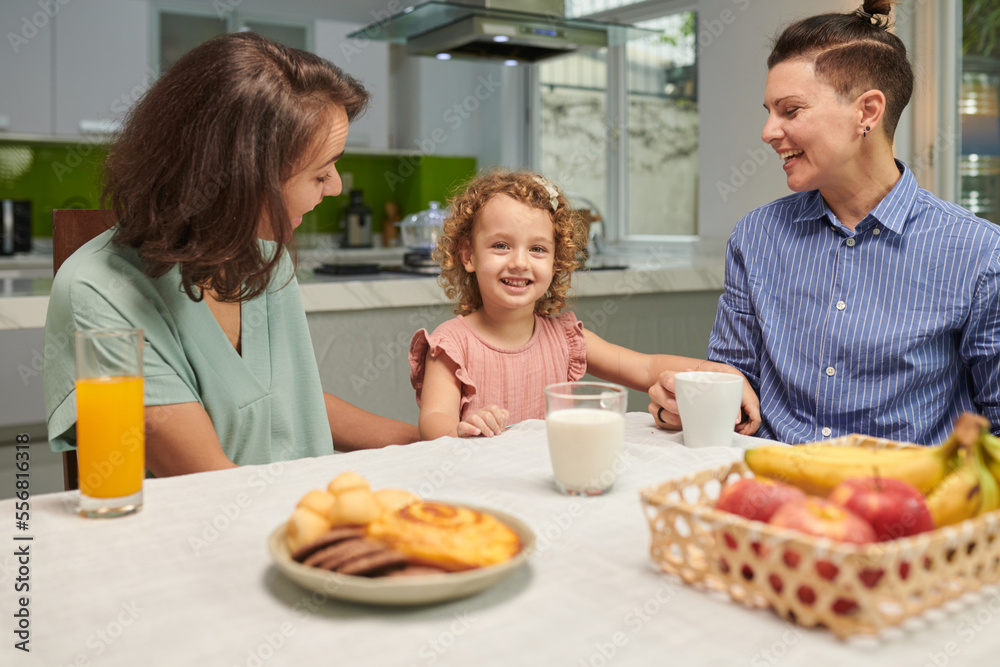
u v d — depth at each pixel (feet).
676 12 11.14
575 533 2.06
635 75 12.03
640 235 12.23
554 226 4.42
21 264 10.37
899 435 3.83
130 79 11.69
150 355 3.15
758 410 3.74
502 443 3.01
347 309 7.06
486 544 1.69
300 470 2.63
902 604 1.49
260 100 2.96
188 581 1.78
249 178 2.94
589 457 2.31
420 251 8.48
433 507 1.78
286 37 12.64
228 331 3.66
